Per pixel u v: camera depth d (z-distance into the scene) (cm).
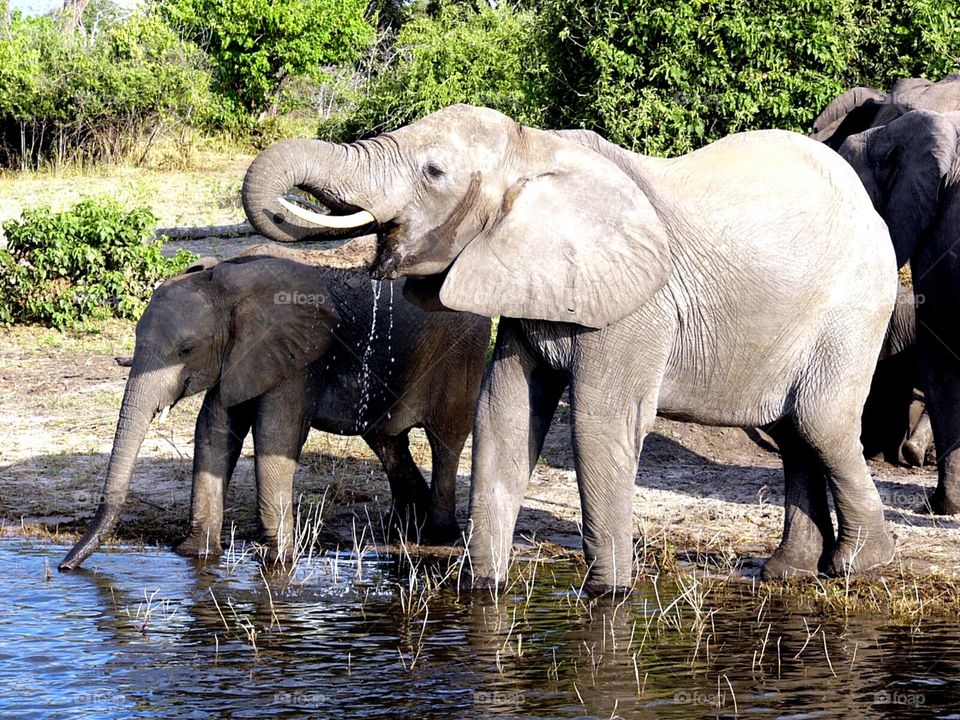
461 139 777
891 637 758
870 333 842
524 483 847
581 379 802
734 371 830
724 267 810
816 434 845
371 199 761
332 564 948
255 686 673
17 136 3472
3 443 1345
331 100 4538
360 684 675
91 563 948
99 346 1827
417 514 1062
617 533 827
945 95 1380
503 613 805
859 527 882
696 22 1755
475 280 771
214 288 938
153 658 721
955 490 1067
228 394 938
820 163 855
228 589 874
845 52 1789
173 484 1201
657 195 812
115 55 3791
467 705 642
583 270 772
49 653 730
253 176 745
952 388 1077
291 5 4394
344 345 988
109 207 2028
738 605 832
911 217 1103
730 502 1123
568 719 621
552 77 1898
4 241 2506
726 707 638
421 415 1015
